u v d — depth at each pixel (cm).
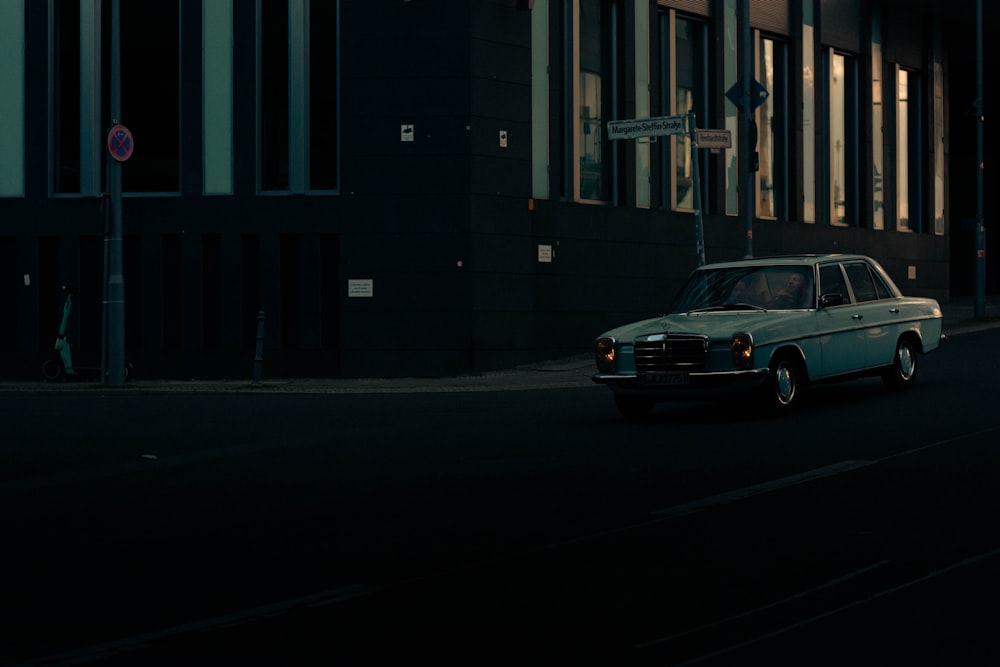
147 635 704
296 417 2014
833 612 710
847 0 4350
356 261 3044
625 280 3441
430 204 3012
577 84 3338
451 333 3012
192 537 999
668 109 3628
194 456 1538
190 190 3122
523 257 3136
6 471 1426
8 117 3184
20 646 686
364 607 756
